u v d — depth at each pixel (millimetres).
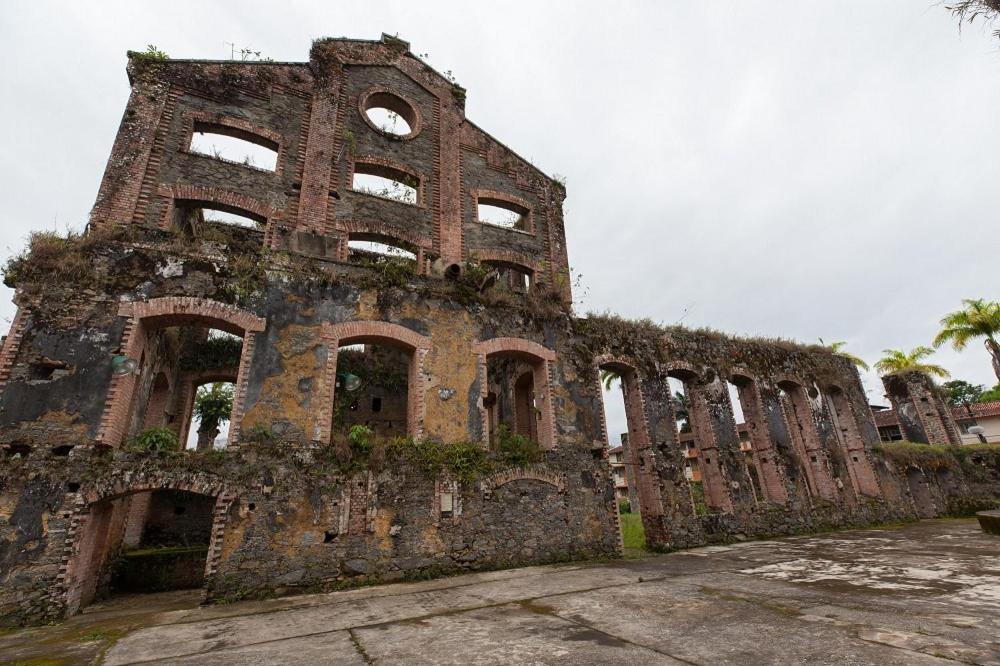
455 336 13703
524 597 8438
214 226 18375
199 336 18656
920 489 23375
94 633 7234
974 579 8188
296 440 10984
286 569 9844
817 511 18453
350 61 17391
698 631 5887
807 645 5184
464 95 19188
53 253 10508
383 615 7598
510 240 18047
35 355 9758
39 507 8898
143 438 9938
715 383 18141
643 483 15633
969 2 8211
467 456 12414
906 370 29969
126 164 12961
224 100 14891
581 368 15438
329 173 15531
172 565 13094
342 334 12352
